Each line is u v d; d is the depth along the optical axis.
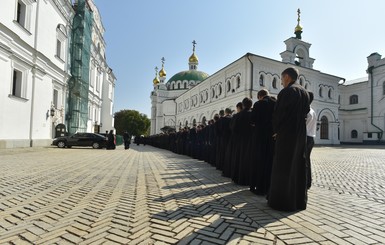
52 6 20.23
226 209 3.91
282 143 3.92
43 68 19.05
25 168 7.92
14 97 15.41
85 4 26.08
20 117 16.27
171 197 4.63
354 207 4.05
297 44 33.56
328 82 34.66
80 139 20.88
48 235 2.91
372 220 3.44
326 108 34.03
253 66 27.36
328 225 3.25
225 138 8.14
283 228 3.14
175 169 8.51
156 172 7.73
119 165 9.45
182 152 15.69
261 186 4.86
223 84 32.16
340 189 5.45
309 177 5.46
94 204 4.14
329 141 34.22
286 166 3.85
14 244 2.68
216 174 7.47
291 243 2.71
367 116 40.75
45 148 17.77
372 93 39.88
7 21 14.54
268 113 5.12
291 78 4.27
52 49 20.47
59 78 22.23
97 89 35.78
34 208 3.90
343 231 3.05
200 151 11.80
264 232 3.01
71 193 4.86
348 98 45.12
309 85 32.53
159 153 17.16
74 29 25.28
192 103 43.66
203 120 38.53
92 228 3.13
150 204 4.16
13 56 15.09
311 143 5.48
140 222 3.33
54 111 20.94
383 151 20.77
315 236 2.90
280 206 3.83
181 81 58.09
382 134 37.81
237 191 5.19
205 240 2.79
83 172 7.48
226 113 8.36
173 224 3.26
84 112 27.23
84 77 26.56
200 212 3.75
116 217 3.52
